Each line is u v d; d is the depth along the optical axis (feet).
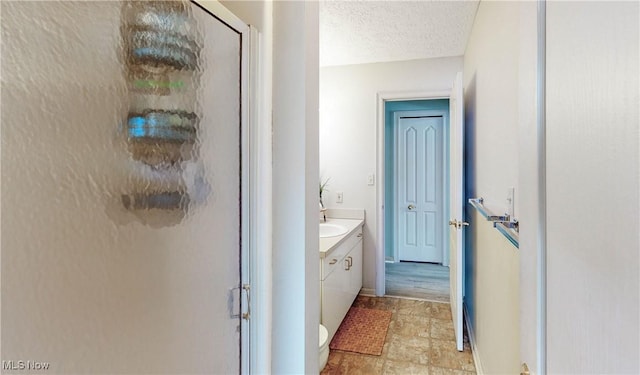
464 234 9.45
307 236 3.66
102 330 1.84
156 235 2.24
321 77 11.17
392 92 10.59
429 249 15.10
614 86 1.34
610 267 1.36
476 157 7.38
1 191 1.39
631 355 1.22
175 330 2.42
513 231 3.90
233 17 3.10
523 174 2.54
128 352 2.01
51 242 1.57
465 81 9.48
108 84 1.87
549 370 2.04
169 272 2.36
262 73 3.47
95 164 1.79
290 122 3.61
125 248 1.99
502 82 4.78
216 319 2.89
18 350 1.44
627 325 1.25
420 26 7.95
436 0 6.71
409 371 6.77
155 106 2.22
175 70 2.40
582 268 1.60
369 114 10.84
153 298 2.21
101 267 1.83
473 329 7.62
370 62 10.66
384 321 9.00
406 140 15.07
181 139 2.47
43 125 1.53
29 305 1.49
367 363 7.06
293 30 3.60
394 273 13.58
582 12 1.61
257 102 3.41
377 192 10.89
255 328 3.41
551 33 2.00
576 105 1.67
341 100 11.04
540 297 2.17
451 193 9.16
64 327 1.63
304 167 3.58
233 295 3.12
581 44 1.62
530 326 2.34
